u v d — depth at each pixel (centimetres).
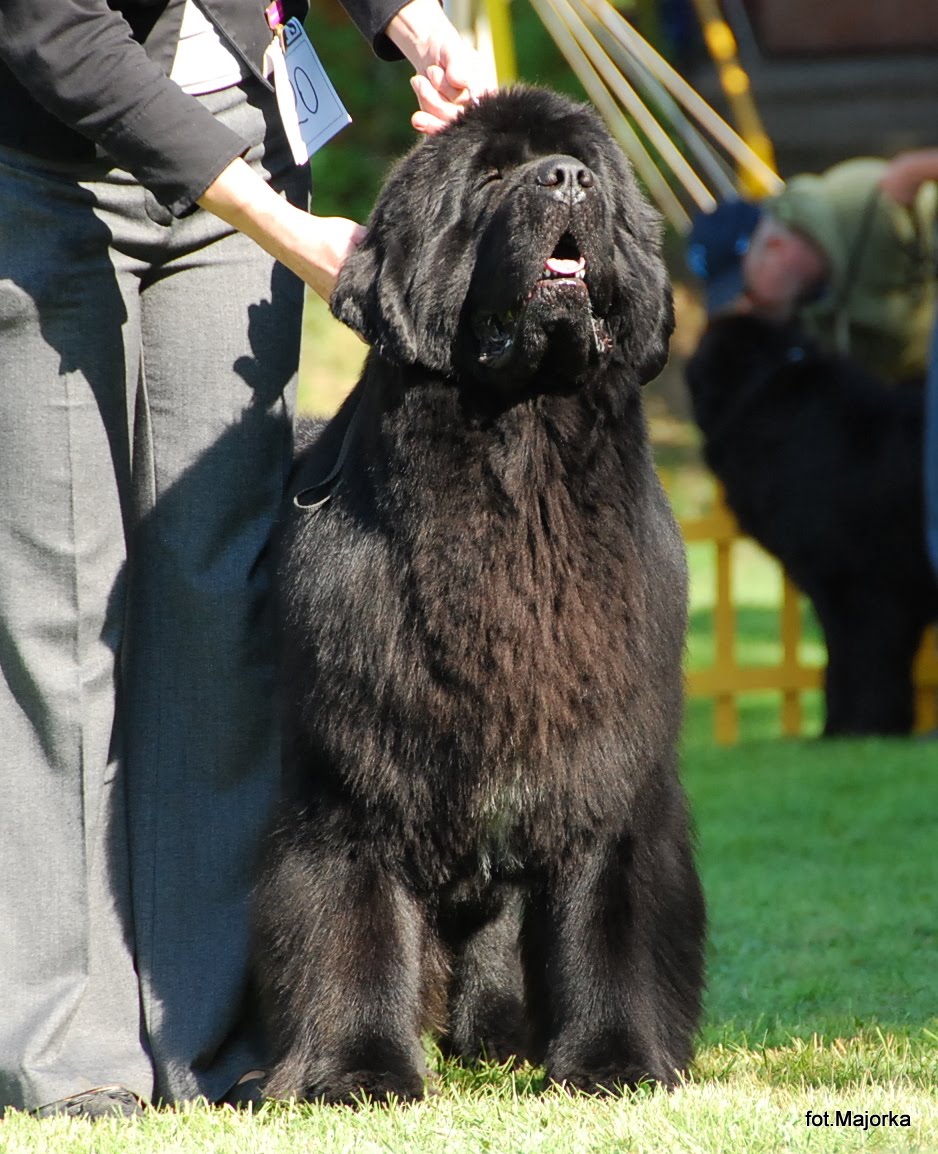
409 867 569
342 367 2839
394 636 544
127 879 606
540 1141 465
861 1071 562
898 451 1400
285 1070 555
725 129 1784
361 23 656
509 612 543
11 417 574
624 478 566
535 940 587
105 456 589
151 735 609
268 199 568
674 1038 573
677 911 582
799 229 1509
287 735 570
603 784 554
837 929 841
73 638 586
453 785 549
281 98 607
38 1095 555
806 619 2197
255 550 611
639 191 597
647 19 2889
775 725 1741
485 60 639
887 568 1423
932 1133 469
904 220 1508
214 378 604
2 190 568
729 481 1477
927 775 1253
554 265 540
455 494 548
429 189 563
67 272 571
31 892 583
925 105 2570
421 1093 548
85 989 586
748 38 2556
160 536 604
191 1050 585
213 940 601
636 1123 479
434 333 554
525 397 549
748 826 1115
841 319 1532
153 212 590
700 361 1489
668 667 571
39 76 542
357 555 553
